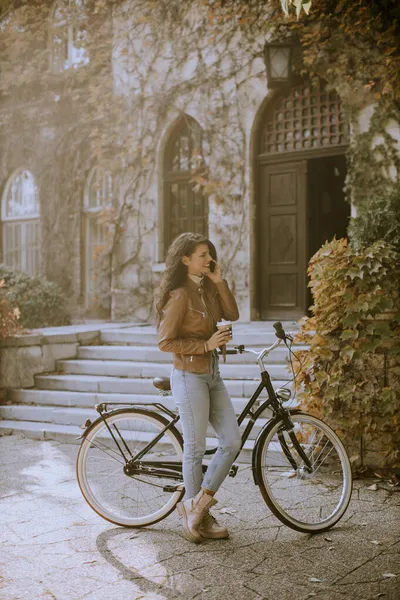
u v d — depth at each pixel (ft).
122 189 36.58
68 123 39.91
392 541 12.14
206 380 12.66
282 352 22.65
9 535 12.82
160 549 12.01
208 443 18.95
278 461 16.14
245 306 32.91
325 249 17.17
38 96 40.98
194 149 34.32
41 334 25.21
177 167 35.65
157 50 35.22
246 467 17.40
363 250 16.72
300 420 13.47
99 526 13.30
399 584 10.28
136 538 12.60
